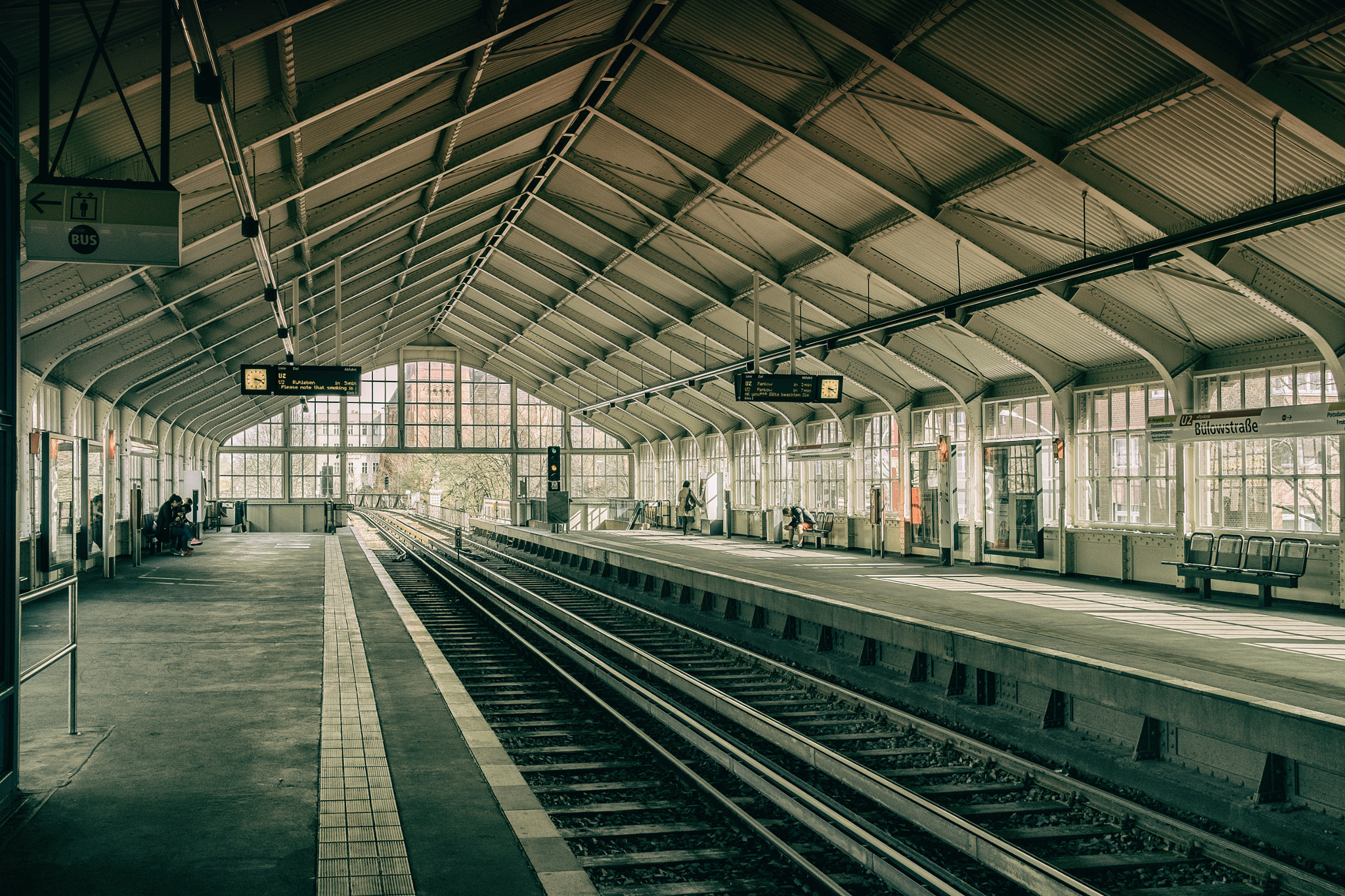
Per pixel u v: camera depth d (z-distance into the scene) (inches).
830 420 1151.0
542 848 204.5
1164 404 659.4
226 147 429.1
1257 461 585.6
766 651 552.1
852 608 468.1
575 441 1867.6
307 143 518.6
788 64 505.7
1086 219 510.0
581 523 1768.0
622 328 1228.5
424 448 1817.2
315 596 687.7
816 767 304.7
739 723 367.2
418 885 185.8
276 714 324.2
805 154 587.8
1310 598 548.7
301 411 1792.6
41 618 563.5
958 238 569.6
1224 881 215.9
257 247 583.8
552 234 964.6
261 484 1787.6
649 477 1825.8
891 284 684.7
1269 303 494.6
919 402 956.6
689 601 711.1
